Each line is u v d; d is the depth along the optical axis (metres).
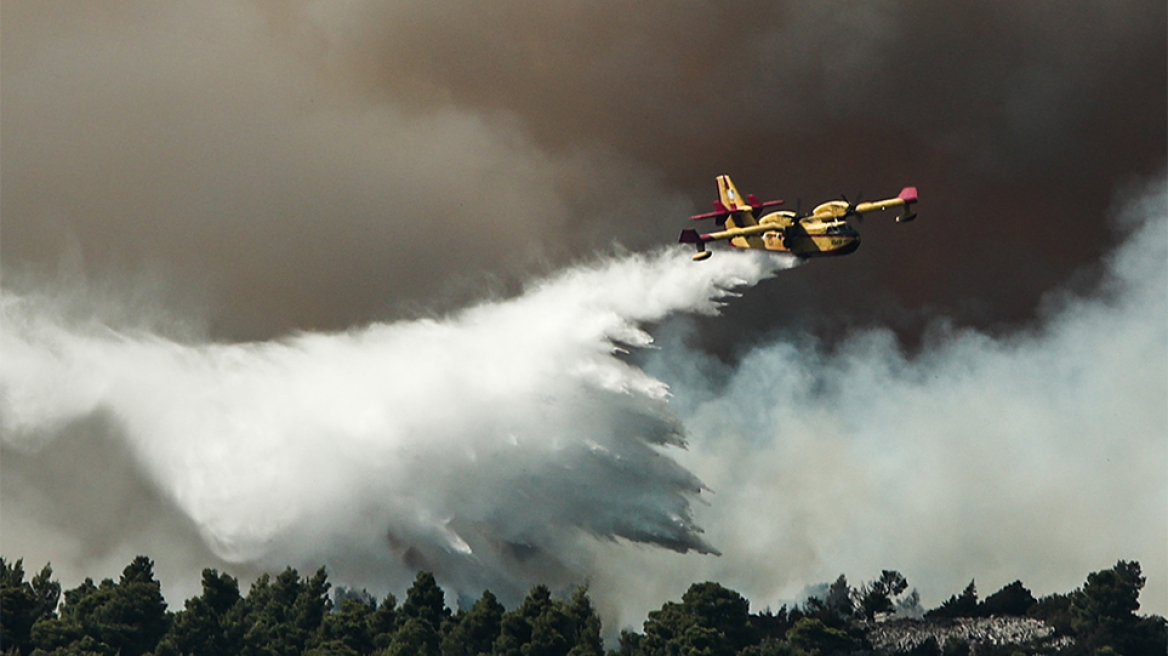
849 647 129.25
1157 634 128.25
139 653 111.94
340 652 112.25
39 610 115.38
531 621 119.62
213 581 125.62
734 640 120.38
